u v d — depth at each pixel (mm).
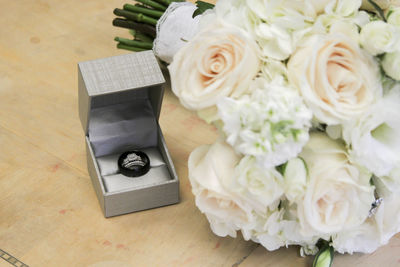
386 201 599
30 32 802
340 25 551
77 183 685
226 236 658
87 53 788
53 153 705
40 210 664
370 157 550
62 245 644
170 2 762
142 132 688
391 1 574
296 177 552
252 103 535
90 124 683
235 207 589
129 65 662
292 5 554
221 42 551
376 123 545
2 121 724
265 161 537
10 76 761
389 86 561
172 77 565
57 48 790
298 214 572
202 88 561
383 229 612
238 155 574
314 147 560
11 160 696
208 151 589
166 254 645
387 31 536
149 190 655
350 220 583
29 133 717
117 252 643
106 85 644
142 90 696
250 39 554
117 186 670
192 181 592
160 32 741
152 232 657
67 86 757
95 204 672
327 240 612
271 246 615
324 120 542
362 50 548
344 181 559
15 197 671
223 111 541
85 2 837
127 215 667
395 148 565
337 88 548
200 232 660
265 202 565
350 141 550
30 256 635
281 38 550
